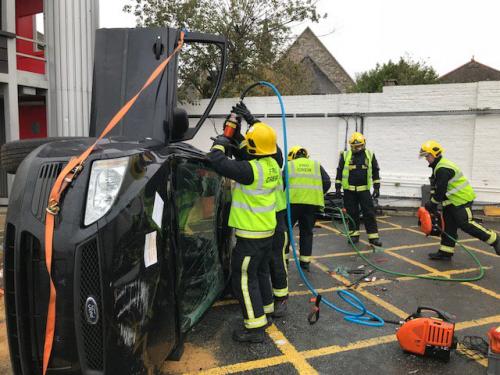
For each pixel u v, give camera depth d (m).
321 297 4.34
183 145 3.79
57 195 2.12
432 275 5.52
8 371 3.16
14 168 2.85
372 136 10.75
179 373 3.19
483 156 9.67
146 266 2.34
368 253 6.65
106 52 3.37
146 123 3.15
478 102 9.58
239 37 14.75
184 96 13.09
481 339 3.63
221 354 3.48
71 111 10.10
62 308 2.12
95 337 2.13
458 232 8.21
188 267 3.14
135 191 2.28
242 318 4.20
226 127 3.49
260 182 3.49
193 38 3.49
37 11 12.66
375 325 4.00
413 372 3.22
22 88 10.41
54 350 2.16
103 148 2.41
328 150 11.41
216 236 4.01
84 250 2.10
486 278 5.39
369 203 7.00
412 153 10.40
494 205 9.59
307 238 5.62
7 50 9.98
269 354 3.49
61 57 10.02
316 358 3.42
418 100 10.20
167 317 2.58
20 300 2.18
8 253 2.24
